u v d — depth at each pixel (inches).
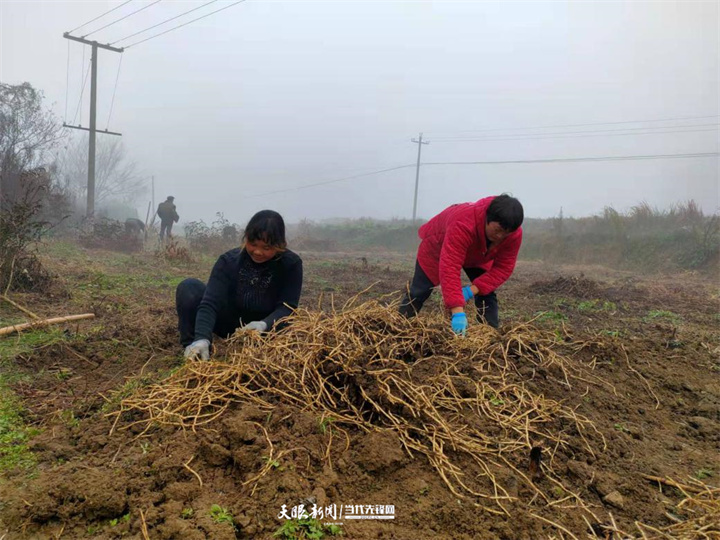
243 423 93.8
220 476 89.0
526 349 141.5
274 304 145.3
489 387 117.0
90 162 853.8
